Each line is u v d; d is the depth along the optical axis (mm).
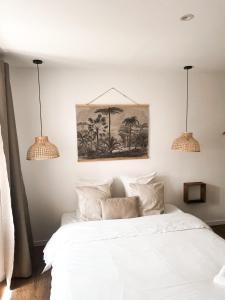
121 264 1799
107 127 3260
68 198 3225
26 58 2662
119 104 3277
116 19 1800
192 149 2941
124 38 2170
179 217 2666
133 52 2557
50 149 2605
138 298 1413
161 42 2285
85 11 1665
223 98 3631
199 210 3709
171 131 3482
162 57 2744
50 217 3203
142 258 1885
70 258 1901
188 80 3480
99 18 1775
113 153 3309
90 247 2072
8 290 2338
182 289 1494
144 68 3191
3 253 2434
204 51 2570
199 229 2430
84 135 3203
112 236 2254
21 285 2416
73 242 2158
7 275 2393
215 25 1936
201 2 1585
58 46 2328
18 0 1500
